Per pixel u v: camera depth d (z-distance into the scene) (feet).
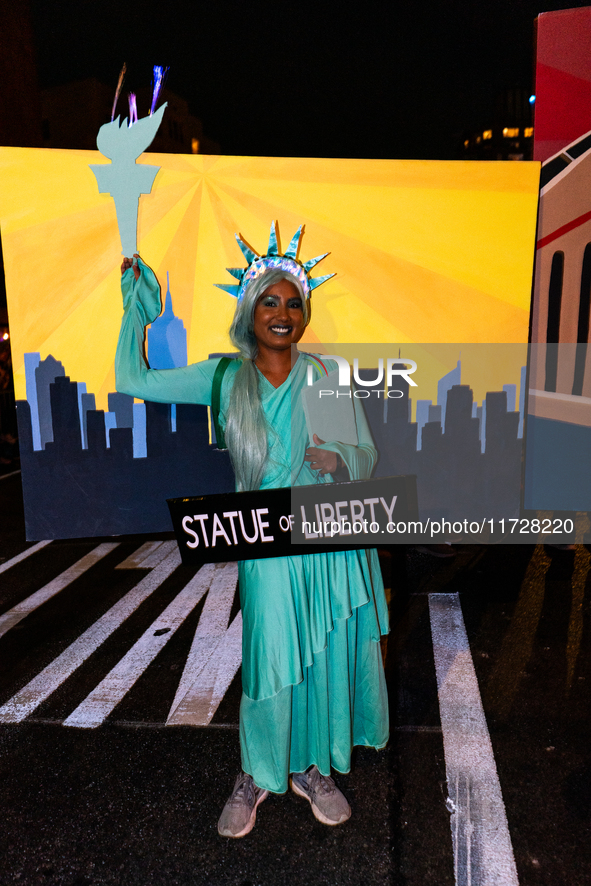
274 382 6.10
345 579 6.22
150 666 10.19
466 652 10.33
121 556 16.05
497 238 8.20
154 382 6.57
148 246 7.75
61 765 7.72
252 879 5.98
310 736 6.57
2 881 6.04
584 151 9.18
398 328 8.34
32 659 10.61
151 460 8.32
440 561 14.57
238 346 6.29
